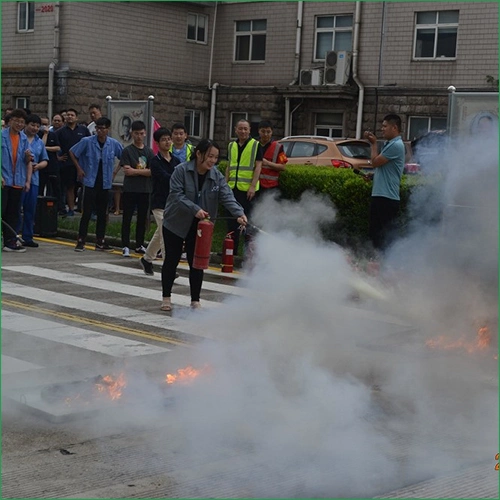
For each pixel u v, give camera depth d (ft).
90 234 54.80
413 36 99.40
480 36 95.50
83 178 49.29
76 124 61.82
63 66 101.96
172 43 110.11
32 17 104.78
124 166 47.78
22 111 46.88
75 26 101.40
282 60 108.88
